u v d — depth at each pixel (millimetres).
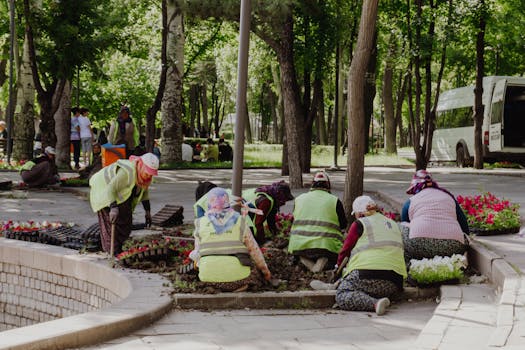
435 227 8930
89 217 14203
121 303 7234
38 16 21156
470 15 24844
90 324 6176
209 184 9742
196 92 64625
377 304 7484
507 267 8109
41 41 21625
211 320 7129
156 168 9766
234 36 37312
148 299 7469
